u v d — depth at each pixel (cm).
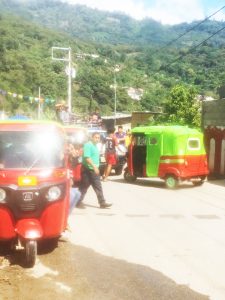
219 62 8175
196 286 575
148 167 1586
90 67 10469
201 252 735
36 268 632
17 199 664
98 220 973
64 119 2723
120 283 579
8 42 11850
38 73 9400
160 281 590
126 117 6309
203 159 1584
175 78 10169
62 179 705
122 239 810
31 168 702
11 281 575
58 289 551
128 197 1309
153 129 1576
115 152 1719
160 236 838
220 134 1830
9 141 735
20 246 737
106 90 9994
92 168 1108
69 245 759
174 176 1516
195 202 1238
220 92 2941
